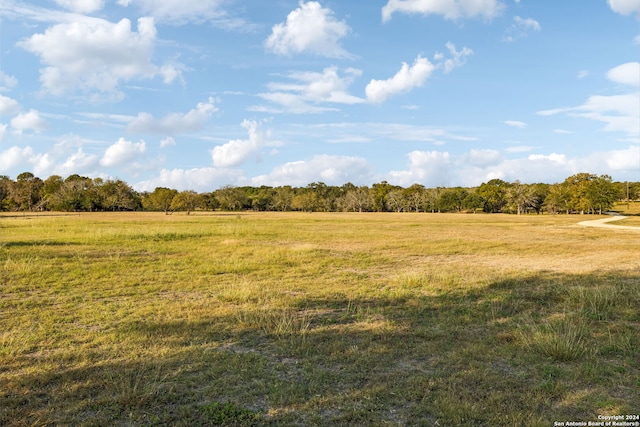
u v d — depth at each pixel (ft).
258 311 30.99
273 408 16.69
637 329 26.73
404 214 319.68
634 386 18.76
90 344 23.65
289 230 116.06
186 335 25.36
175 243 77.92
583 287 37.55
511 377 19.61
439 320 29.19
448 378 19.44
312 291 38.83
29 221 142.31
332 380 19.33
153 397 17.38
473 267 54.08
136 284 41.65
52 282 41.55
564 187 319.27
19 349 22.71
